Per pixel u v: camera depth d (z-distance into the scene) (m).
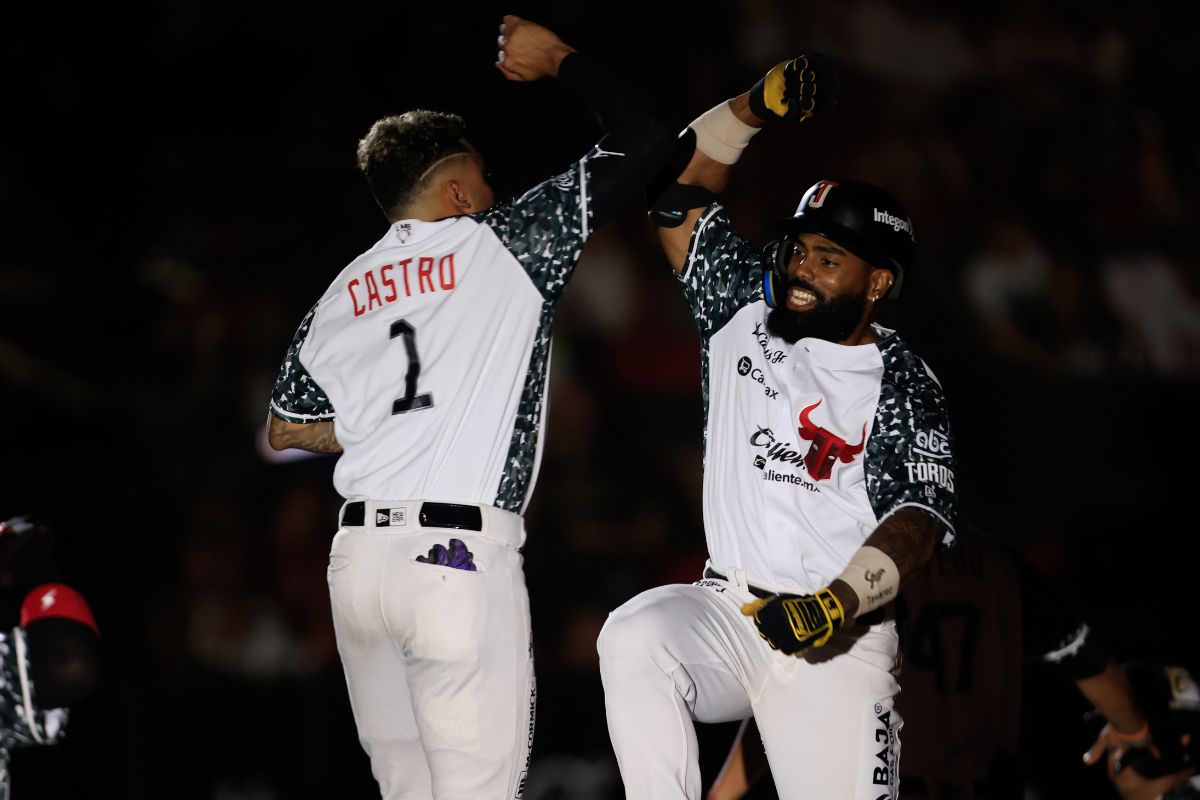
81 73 39.56
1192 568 29.81
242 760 24.78
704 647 11.79
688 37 40.88
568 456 32.66
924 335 33.62
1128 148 39.75
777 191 38.53
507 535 11.77
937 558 14.46
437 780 11.57
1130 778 15.55
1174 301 36.28
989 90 40.78
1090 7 41.91
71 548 30.72
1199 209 39.50
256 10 40.28
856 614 10.95
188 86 40.12
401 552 11.55
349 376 12.05
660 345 34.97
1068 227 38.06
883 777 12.00
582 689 24.70
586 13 40.62
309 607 29.83
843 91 39.88
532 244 11.93
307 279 37.34
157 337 35.84
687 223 13.20
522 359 11.90
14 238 36.84
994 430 33.09
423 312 11.80
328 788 24.88
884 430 11.99
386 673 12.06
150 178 38.94
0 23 39.16
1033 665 18.20
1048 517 32.38
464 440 11.67
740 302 12.84
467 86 40.06
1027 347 34.53
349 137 39.72
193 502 31.45
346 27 40.44
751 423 12.41
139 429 33.66
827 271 12.23
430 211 12.24
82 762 23.72
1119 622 27.31
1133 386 34.44
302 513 30.94
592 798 23.81
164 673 27.88
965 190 38.47
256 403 33.94
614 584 30.73
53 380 34.22
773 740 12.13
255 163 39.41
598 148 12.27
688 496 33.09
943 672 14.29
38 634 11.05
